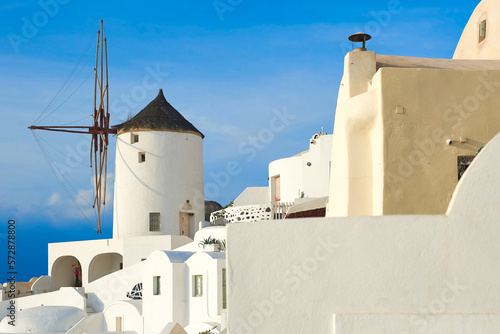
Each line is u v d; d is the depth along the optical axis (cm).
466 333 685
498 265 691
